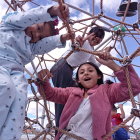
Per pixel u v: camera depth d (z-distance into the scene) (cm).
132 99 96
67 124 103
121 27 169
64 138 102
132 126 216
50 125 103
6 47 88
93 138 96
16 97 82
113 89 104
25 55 93
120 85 102
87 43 139
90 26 173
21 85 86
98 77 115
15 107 80
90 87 111
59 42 105
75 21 162
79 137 96
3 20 93
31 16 88
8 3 178
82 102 105
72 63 138
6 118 78
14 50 89
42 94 110
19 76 87
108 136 95
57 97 113
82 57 138
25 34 94
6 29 91
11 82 81
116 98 103
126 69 100
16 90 83
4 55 87
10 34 90
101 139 94
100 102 101
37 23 92
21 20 89
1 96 77
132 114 95
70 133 97
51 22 99
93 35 143
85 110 101
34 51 101
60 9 88
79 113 101
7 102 78
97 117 97
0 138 75
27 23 89
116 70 103
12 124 77
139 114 95
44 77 108
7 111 78
